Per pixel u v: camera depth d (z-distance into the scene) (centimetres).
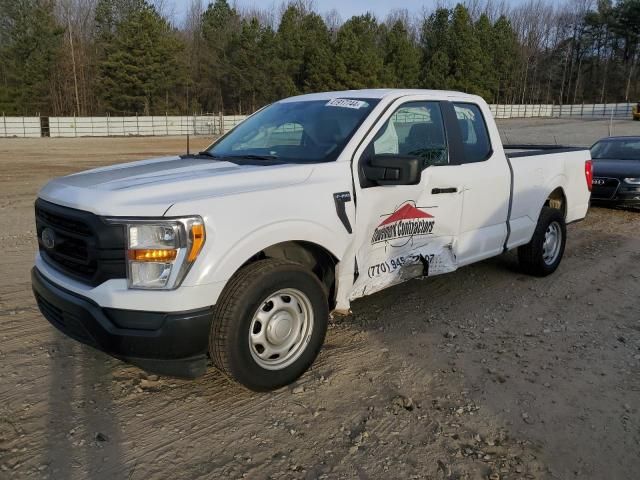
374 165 405
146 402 361
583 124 5406
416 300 560
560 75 8894
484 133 544
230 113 6569
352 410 357
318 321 381
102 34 6178
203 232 322
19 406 352
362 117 436
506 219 565
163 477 292
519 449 322
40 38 5753
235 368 342
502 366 420
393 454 315
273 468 301
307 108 475
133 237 314
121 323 318
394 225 441
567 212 682
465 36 7194
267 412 353
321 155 415
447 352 441
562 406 367
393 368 413
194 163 417
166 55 5712
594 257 754
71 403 357
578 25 8769
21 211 1030
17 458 303
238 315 336
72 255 347
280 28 6488
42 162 2128
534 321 511
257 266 350
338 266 402
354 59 6188
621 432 341
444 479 296
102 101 5744
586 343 465
